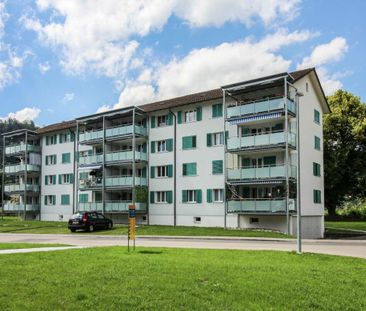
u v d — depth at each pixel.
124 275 11.59
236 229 38.09
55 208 58.72
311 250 21.30
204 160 42.59
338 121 55.78
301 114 39.66
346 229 48.56
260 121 38.22
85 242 27.47
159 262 14.13
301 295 9.67
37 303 8.99
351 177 56.38
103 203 48.75
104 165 49.28
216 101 42.31
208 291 9.88
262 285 10.52
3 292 9.80
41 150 61.91
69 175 57.12
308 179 40.31
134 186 45.34
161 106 46.91
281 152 37.88
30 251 18.11
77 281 10.87
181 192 44.06
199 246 23.09
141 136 47.44
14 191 62.31
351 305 9.10
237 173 38.03
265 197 38.22
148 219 46.50
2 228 44.56
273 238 30.66
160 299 9.24
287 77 35.84
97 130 50.72
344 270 13.22
